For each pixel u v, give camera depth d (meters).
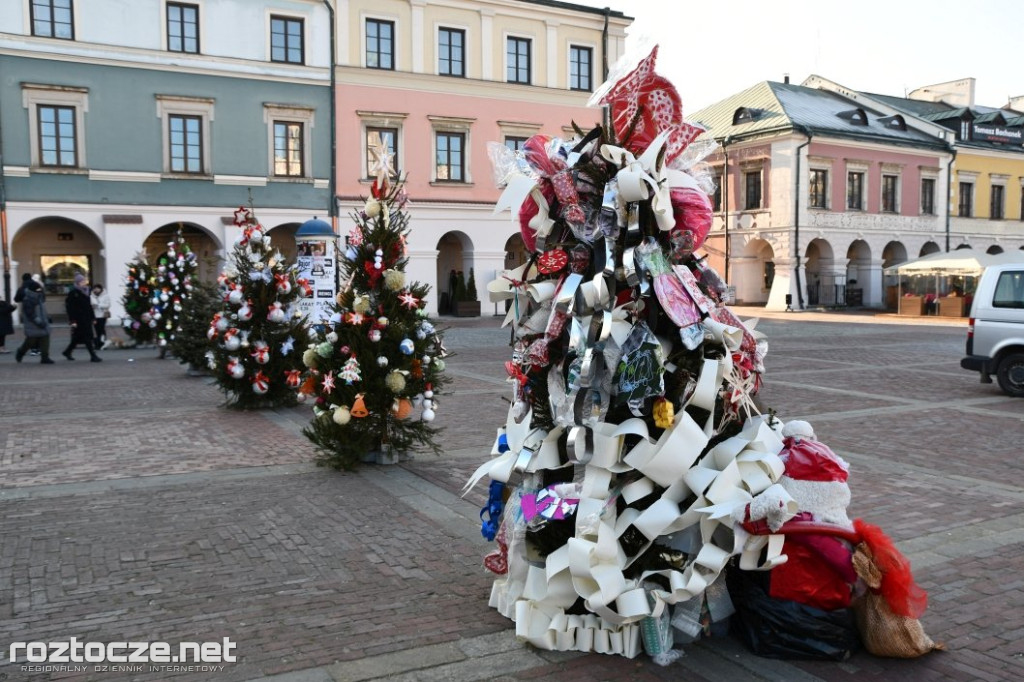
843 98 44.06
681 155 4.08
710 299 3.97
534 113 33.66
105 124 27.16
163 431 9.30
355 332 7.38
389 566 4.92
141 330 19.94
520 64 33.44
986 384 12.95
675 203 3.84
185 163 28.48
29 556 5.06
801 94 42.12
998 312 11.81
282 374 10.82
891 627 3.67
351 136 30.70
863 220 38.84
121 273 27.42
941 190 41.78
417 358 7.55
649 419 3.75
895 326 27.53
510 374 4.12
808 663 3.69
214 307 11.39
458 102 32.28
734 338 3.79
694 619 3.77
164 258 18.28
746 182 38.66
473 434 9.08
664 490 3.80
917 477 7.08
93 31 26.72
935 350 18.83
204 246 30.41
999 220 44.47
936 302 33.03
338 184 30.61
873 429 9.27
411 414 7.63
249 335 10.73
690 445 3.63
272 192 29.72
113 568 4.86
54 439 8.77
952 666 3.66
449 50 32.12
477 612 4.25
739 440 3.80
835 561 3.66
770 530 3.56
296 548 5.24
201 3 28.14
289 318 10.95
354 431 7.41
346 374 7.19
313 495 6.53
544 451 3.92
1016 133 45.19
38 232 28.19
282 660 3.69
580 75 34.59
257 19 28.98
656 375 3.59
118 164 27.42
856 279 40.09
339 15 30.11
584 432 3.68
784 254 36.81
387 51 31.17
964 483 6.88
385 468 7.49
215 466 7.55
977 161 43.19
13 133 26.02
